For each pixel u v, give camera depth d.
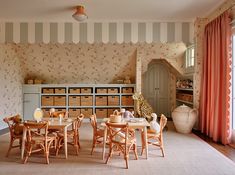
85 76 7.91
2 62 6.43
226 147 4.55
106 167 3.54
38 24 5.66
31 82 7.73
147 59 7.68
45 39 5.66
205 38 5.51
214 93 5.02
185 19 5.68
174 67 7.67
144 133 3.95
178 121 5.80
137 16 5.36
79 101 7.72
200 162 3.74
